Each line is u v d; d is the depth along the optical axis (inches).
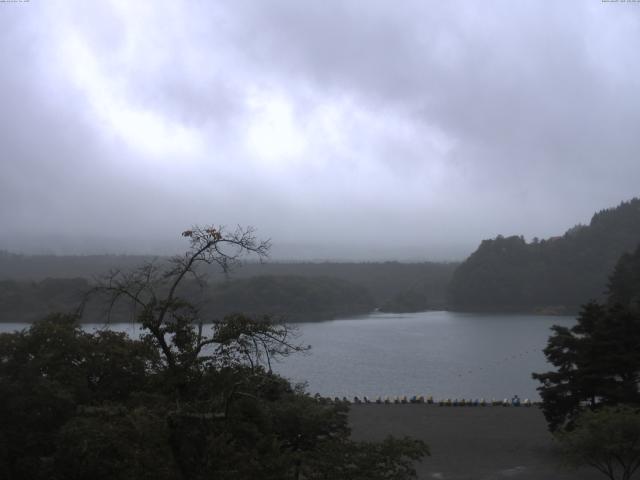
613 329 1574.8
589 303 1713.8
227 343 647.1
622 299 3403.1
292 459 731.4
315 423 928.3
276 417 892.0
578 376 1588.3
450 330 6510.8
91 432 684.1
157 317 709.9
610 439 1146.0
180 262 631.2
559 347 1660.9
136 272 670.5
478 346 5108.3
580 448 1183.6
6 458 964.0
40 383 998.4
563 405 1614.2
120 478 680.4
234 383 631.8
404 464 765.9
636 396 1524.4
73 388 1034.7
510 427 1955.0
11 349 1077.8
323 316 7544.3
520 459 1571.1
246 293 5260.8
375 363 4126.5
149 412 645.3
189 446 608.4
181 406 612.7
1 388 990.4
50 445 968.3
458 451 1659.7
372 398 2869.1
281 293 6318.9
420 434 1863.9
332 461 738.2
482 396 2940.5
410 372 3745.1
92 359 1118.4
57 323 1178.6
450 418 2114.9
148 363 1062.4
